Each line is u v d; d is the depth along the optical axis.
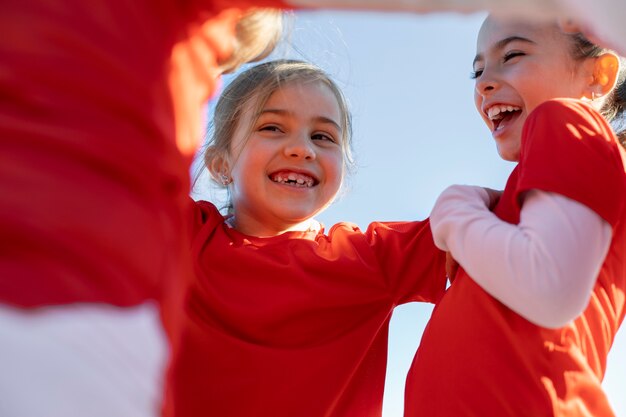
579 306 1.64
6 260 0.96
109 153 1.07
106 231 1.02
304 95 2.57
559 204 1.68
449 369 1.80
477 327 1.79
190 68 1.28
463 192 1.90
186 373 2.17
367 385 2.31
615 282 1.87
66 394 0.91
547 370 1.71
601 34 1.34
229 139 2.67
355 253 2.37
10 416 0.87
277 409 2.17
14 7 1.08
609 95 2.26
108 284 1.00
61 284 0.96
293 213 2.50
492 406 1.72
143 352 1.01
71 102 1.07
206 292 2.25
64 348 0.92
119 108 1.11
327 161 2.55
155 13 1.21
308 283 2.27
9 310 0.92
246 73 2.66
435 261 2.36
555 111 1.80
